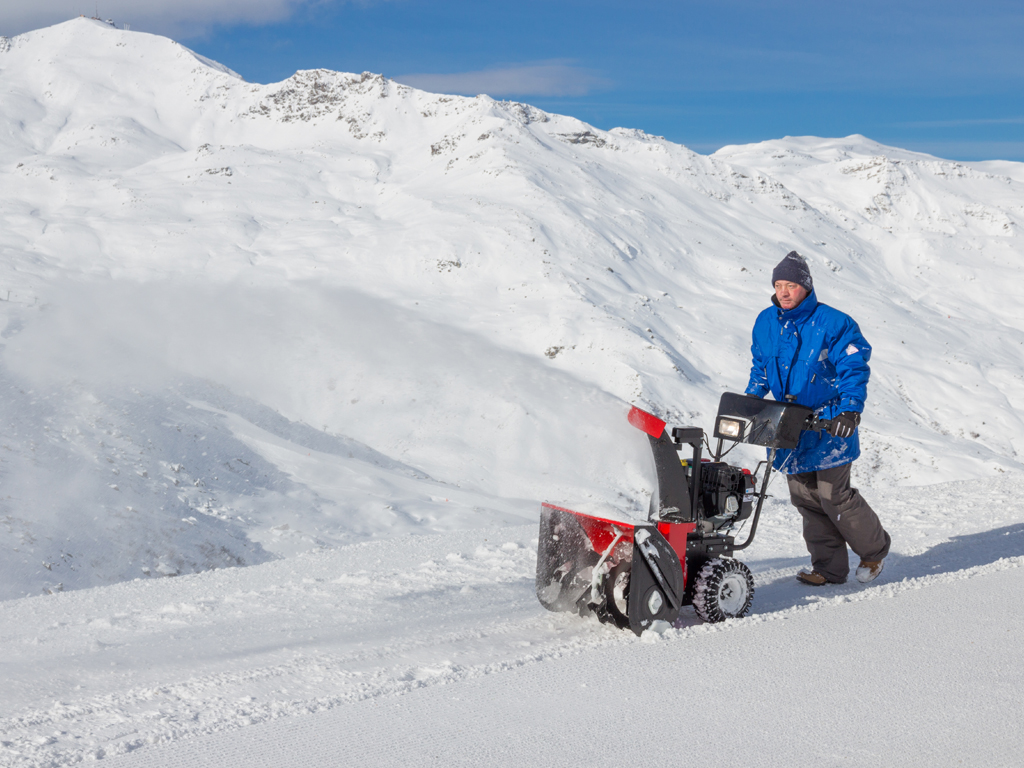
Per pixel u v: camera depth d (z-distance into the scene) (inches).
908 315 4658.0
